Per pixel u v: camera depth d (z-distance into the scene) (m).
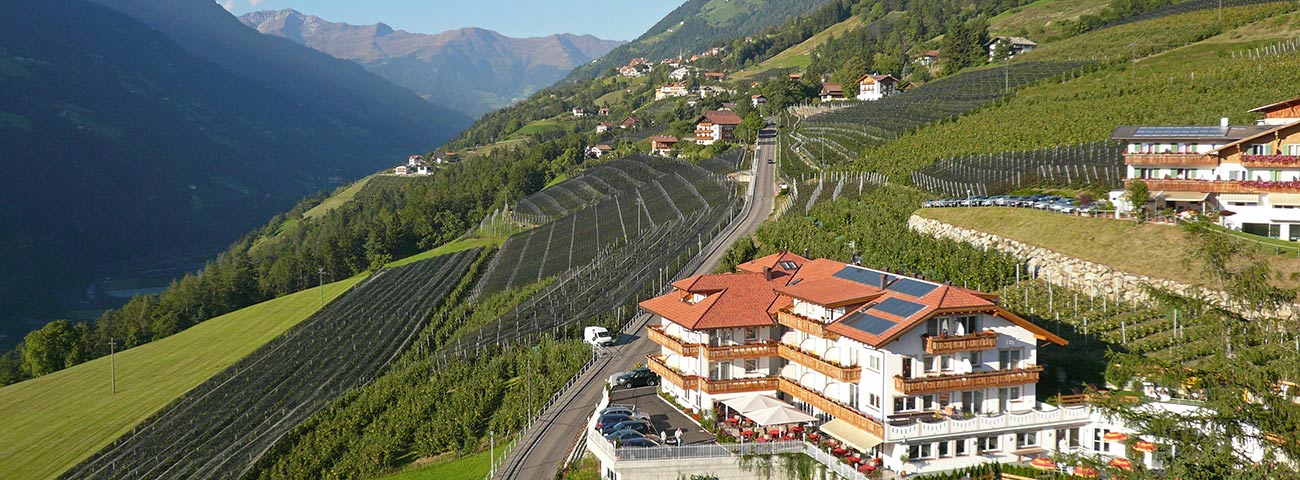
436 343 163.75
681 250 163.75
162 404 159.12
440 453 103.06
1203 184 113.25
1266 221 108.31
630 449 72.56
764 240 149.00
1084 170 144.75
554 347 119.00
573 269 182.62
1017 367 74.56
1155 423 52.00
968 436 70.44
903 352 71.56
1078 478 63.56
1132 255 102.62
